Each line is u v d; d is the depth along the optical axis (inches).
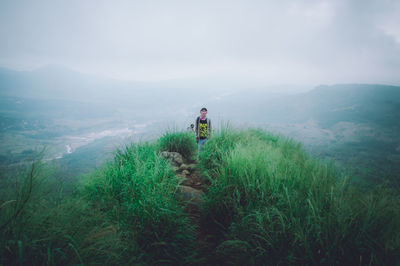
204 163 173.3
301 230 70.1
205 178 153.1
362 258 64.8
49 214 69.6
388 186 75.9
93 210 89.2
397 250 62.3
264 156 131.0
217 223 96.2
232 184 108.5
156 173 119.3
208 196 114.5
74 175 98.7
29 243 59.6
